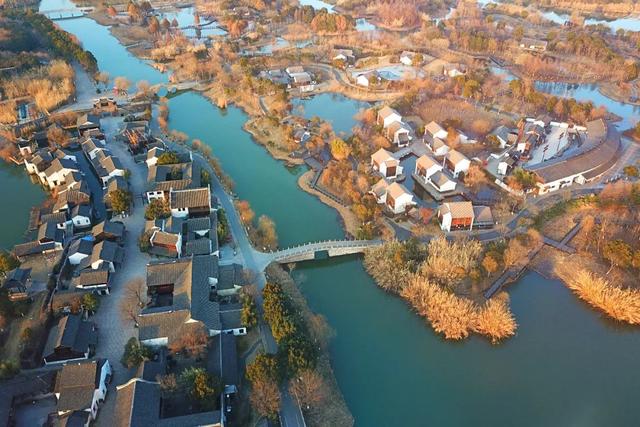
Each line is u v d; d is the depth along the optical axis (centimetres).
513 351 12181
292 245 15325
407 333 12644
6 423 9562
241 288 12875
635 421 10669
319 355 11625
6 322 11938
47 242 14238
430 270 13575
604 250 14050
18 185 18375
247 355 11419
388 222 16112
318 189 18012
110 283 13188
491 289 13450
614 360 12012
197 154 19925
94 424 9794
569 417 10725
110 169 17575
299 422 10006
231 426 9875
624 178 18438
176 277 12700
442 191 17775
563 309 13262
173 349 10956
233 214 16325
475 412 10825
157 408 9619
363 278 14338
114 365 11056
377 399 11050
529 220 15850
